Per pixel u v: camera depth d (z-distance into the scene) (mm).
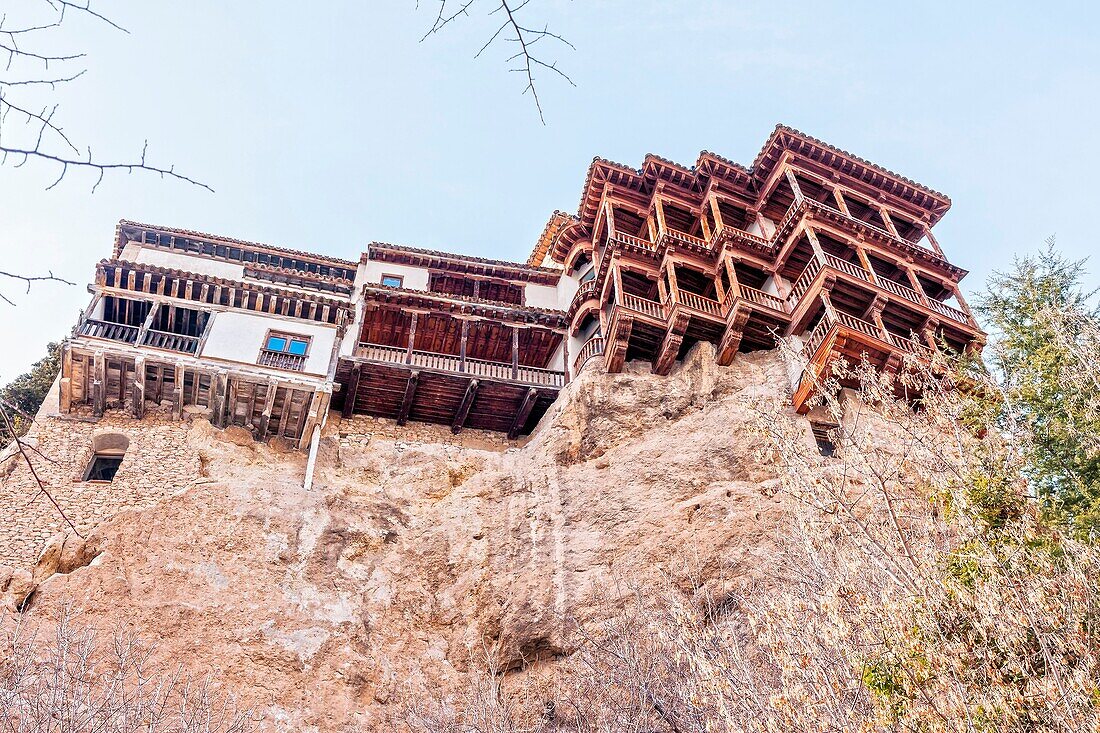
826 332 23281
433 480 23266
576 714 15992
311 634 17891
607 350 25156
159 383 22844
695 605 17062
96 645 16047
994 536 10977
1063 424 12539
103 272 24141
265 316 24844
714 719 12297
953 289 28469
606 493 21422
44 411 22312
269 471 22516
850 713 9773
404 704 17047
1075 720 8570
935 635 9859
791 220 28359
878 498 12555
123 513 19203
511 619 18844
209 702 15172
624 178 33500
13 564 18297
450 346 30000
